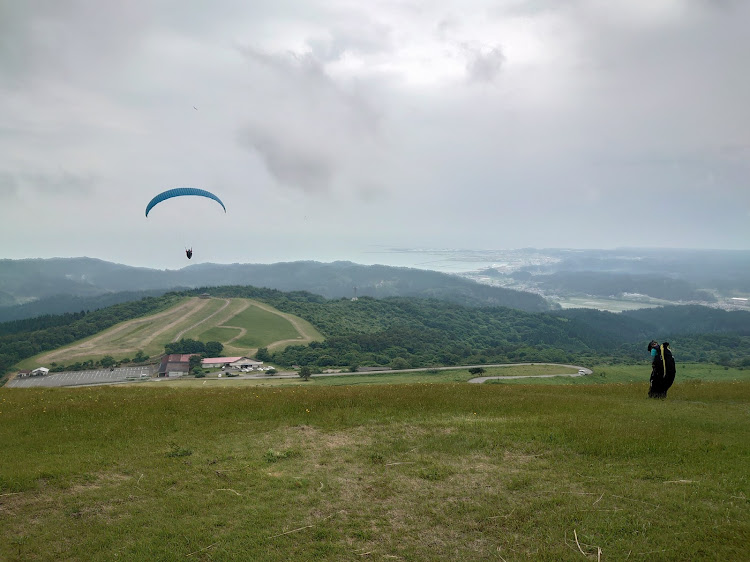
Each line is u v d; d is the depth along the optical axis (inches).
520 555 335.3
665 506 393.7
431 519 387.9
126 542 358.6
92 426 636.7
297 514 396.5
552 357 5556.1
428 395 844.0
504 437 574.6
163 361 5167.3
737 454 509.7
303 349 6092.5
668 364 823.7
